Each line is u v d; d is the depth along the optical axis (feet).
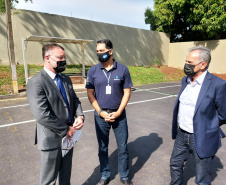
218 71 50.06
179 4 49.32
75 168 9.23
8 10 23.26
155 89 30.96
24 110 18.57
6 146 11.32
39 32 38.52
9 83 28.09
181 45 58.59
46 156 5.79
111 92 7.43
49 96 5.53
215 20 44.83
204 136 5.91
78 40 29.63
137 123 15.55
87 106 20.38
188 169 9.21
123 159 7.85
